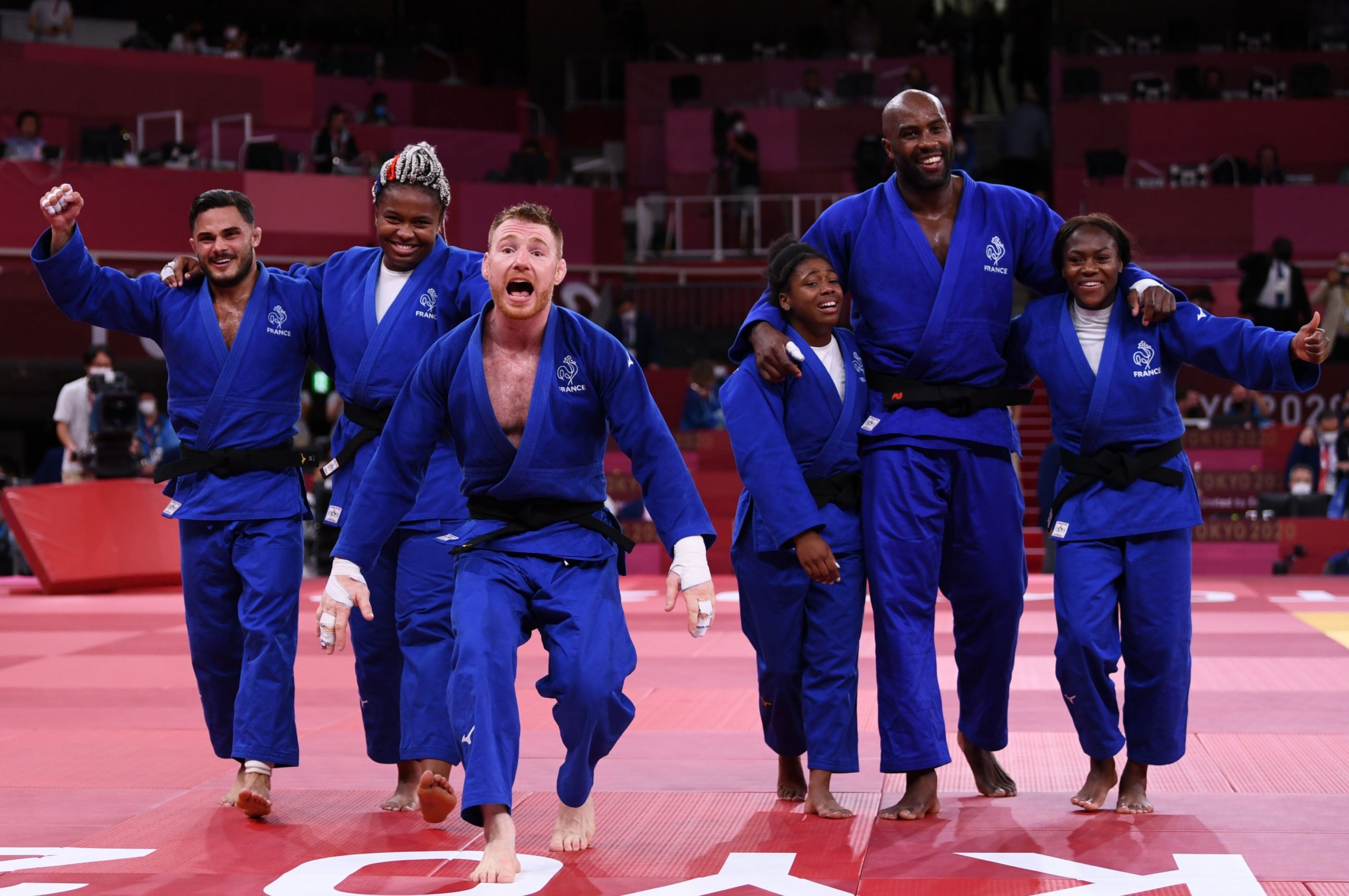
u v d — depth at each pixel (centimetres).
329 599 1365
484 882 1270
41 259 1588
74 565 4266
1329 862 1310
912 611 1574
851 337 1639
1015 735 2022
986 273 1600
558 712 1344
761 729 2111
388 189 1627
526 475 1359
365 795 1691
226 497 1612
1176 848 1370
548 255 1332
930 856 1363
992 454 1606
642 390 1380
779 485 1538
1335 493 4975
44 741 2075
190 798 1677
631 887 1265
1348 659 2725
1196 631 3195
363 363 1616
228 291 1648
